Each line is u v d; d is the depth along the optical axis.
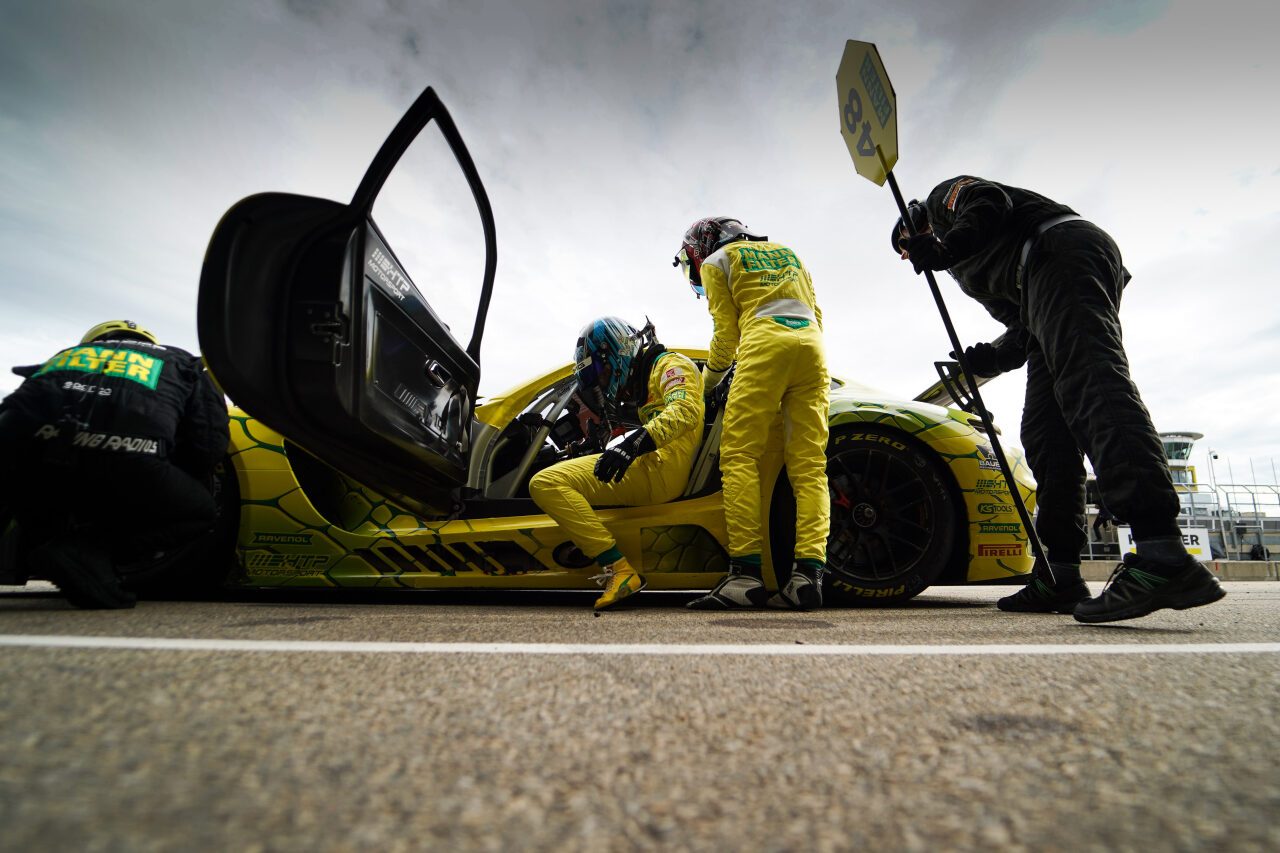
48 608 1.67
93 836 0.44
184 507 1.77
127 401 1.67
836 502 2.18
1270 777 0.58
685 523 2.15
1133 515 1.54
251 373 1.64
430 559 2.14
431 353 2.08
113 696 0.78
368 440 1.79
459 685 0.87
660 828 0.48
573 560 2.15
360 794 0.52
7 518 1.91
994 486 2.16
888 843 0.46
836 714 0.76
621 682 0.90
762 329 2.04
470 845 0.44
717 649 1.15
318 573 2.11
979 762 0.61
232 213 1.58
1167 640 1.31
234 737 0.65
